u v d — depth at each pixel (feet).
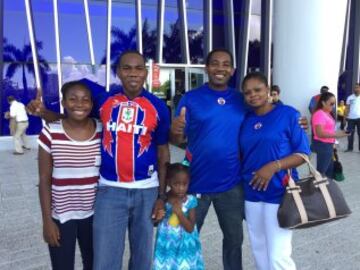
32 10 43.16
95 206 9.18
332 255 14.47
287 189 9.68
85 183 9.01
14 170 29.84
